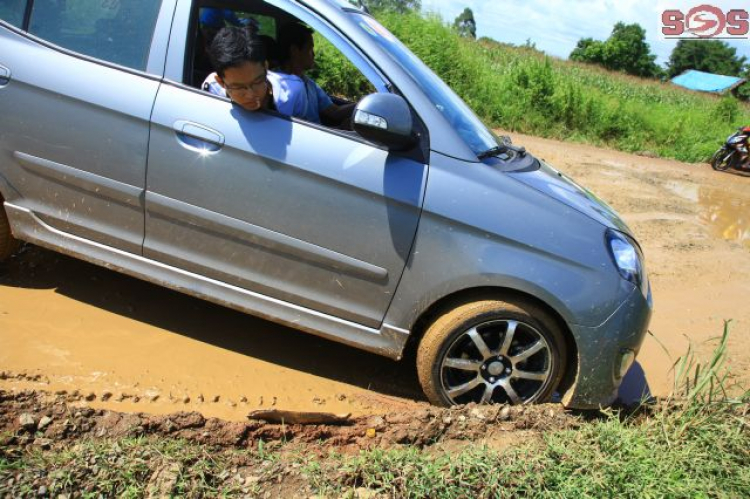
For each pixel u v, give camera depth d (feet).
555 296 9.97
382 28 12.28
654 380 13.56
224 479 8.39
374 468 8.82
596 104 51.44
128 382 10.43
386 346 10.58
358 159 9.98
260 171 10.11
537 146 42.32
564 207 10.29
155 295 13.09
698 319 16.96
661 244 22.89
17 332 11.02
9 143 11.10
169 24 10.51
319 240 10.21
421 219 9.95
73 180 10.91
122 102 10.42
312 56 11.96
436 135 10.15
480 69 53.11
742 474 9.53
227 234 10.48
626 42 197.16
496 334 10.60
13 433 8.41
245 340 12.34
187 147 10.26
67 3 10.96
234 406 10.44
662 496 8.97
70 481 7.78
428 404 11.51
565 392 10.80
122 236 11.02
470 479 8.90
